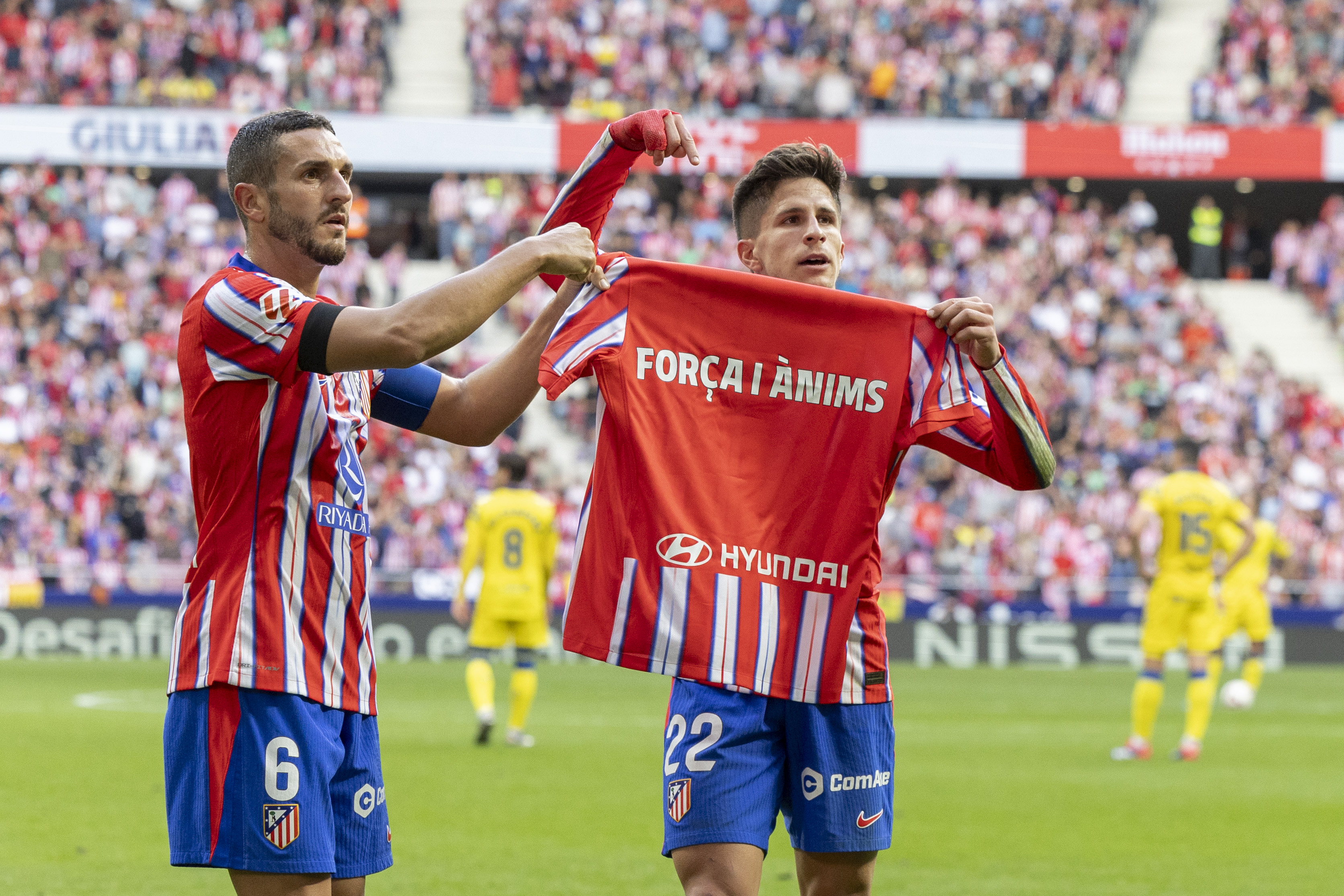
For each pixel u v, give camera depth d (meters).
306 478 5.48
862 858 5.89
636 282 5.90
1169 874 10.52
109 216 45.03
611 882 9.98
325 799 5.37
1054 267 45.53
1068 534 36.72
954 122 45.97
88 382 40.12
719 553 5.82
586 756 17.09
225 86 48.25
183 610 5.46
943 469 38.31
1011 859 11.12
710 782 5.64
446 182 46.72
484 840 11.63
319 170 5.59
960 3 49.69
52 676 28.58
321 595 5.47
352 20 49.69
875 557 6.07
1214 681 18.00
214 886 9.78
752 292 5.96
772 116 47.66
